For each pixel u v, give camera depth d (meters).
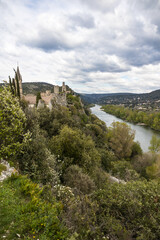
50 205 4.71
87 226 4.44
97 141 33.03
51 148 12.05
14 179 5.73
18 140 7.93
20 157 7.98
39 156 8.15
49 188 6.17
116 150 31.73
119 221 5.09
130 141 31.19
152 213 5.28
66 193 5.94
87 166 12.38
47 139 14.48
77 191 6.87
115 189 6.77
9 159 7.24
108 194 6.54
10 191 4.93
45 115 21.86
